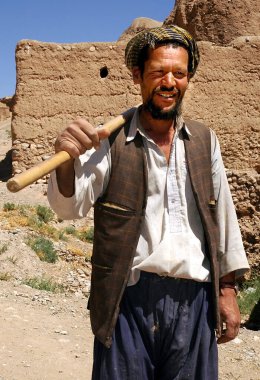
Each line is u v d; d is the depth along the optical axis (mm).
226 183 3275
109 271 3020
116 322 3029
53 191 2939
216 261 3123
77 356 6562
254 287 14969
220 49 18750
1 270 10922
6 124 39531
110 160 3062
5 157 24781
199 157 3141
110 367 3002
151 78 3082
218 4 24422
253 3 24547
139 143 3092
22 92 18641
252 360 6969
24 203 16234
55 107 18688
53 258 12492
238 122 18703
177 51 3092
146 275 3037
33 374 5875
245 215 17188
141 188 3047
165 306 3020
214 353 3104
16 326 7223
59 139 2830
